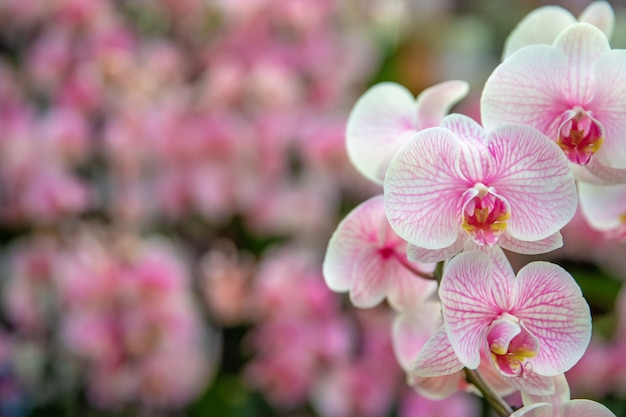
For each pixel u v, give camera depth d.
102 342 1.33
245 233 1.51
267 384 1.39
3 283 1.47
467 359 0.64
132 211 1.45
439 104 0.72
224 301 1.43
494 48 2.19
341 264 0.72
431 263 0.70
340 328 1.38
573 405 0.65
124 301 1.34
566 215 0.65
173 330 1.35
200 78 1.53
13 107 1.45
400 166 0.65
